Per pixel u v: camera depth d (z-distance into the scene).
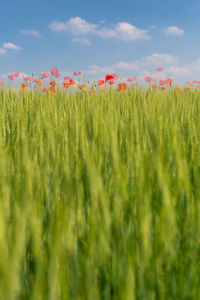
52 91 4.38
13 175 1.44
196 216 1.06
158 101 3.63
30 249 1.01
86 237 1.17
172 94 4.77
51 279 0.68
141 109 2.93
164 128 1.72
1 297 0.64
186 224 1.12
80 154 1.66
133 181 1.28
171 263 0.96
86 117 2.65
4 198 0.93
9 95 3.96
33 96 4.15
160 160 0.97
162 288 0.89
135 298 0.90
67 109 3.06
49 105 3.23
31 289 0.91
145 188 1.05
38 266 0.89
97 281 0.97
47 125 2.23
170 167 1.28
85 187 1.39
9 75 4.62
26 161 1.26
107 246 0.96
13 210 0.91
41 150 1.71
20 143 1.89
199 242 1.02
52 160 1.62
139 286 0.89
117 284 0.95
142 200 1.05
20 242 0.68
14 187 1.23
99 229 0.96
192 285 0.93
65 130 1.99
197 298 0.93
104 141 1.80
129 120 2.53
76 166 1.49
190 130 2.12
